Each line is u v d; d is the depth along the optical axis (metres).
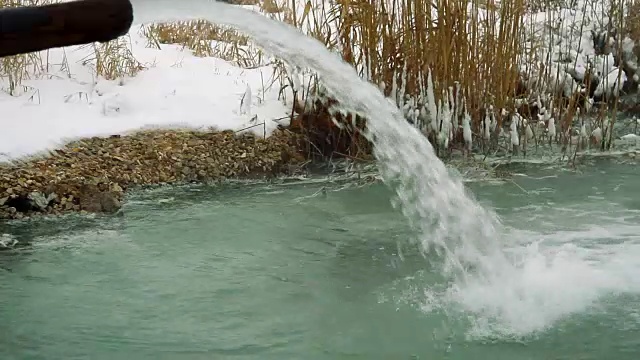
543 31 10.29
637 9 11.38
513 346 4.59
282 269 5.80
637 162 8.76
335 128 8.63
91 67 9.95
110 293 5.32
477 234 6.39
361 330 4.80
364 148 8.55
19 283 5.45
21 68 9.12
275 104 9.24
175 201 7.32
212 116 8.81
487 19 8.91
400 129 6.55
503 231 6.52
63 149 7.71
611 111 10.84
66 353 4.50
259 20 4.84
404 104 8.77
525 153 8.95
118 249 6.12
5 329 4.78
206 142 8.36
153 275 5.64
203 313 5.04
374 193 7.62
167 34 11.80
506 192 7.66
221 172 8.03
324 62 5.72
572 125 9.54
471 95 8.86
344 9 8.36
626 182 8.00
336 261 5.97
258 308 5.13
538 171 8.41
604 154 9.06
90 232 6.48
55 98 8.83
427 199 6.74
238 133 8.59
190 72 10.16
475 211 6.66
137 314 5.02
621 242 6.20
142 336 4.72
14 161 7.28
